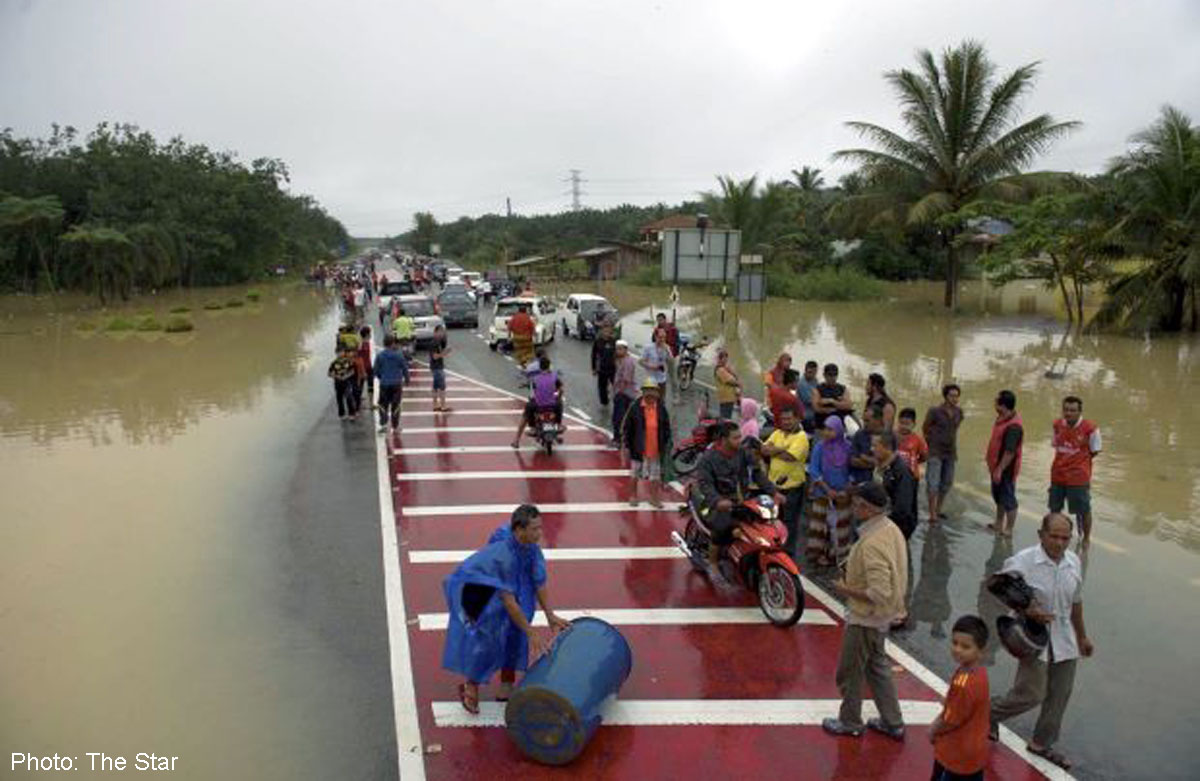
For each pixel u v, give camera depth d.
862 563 5.26
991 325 30.14
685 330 28.72
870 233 46.50
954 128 34.22
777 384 10.93
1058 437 8.77
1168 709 5.83
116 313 40.41
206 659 6.44
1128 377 19.41
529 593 5.65
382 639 6.77
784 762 5.18
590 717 5.07
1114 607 7.46
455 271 69.56
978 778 4.41
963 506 10.37
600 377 16.17
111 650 6.59
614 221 100.81
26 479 11.41
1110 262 28.17
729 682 6.12
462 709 5.74
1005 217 31.75
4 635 6.85
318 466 11.99
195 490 10.84
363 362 15.70
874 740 5.42
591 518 9.68
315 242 110.06
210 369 21.89
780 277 44.41
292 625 7.01
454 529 9.33
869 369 20.91
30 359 24.00
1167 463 12.22
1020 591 4.98
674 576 8.05
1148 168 24.95
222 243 56.12
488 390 18.28
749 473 8.12
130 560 8.45
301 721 5.61
